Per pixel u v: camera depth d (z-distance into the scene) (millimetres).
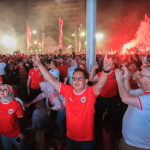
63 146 3762
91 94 2373
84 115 2355
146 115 2047
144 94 2094
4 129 2693
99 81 2291
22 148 2797
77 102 2393
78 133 2387
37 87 5730
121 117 5219
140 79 2176
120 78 2088
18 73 6551
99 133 4492
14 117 2699
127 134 2219
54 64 5105
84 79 2418
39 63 2570
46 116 4238
